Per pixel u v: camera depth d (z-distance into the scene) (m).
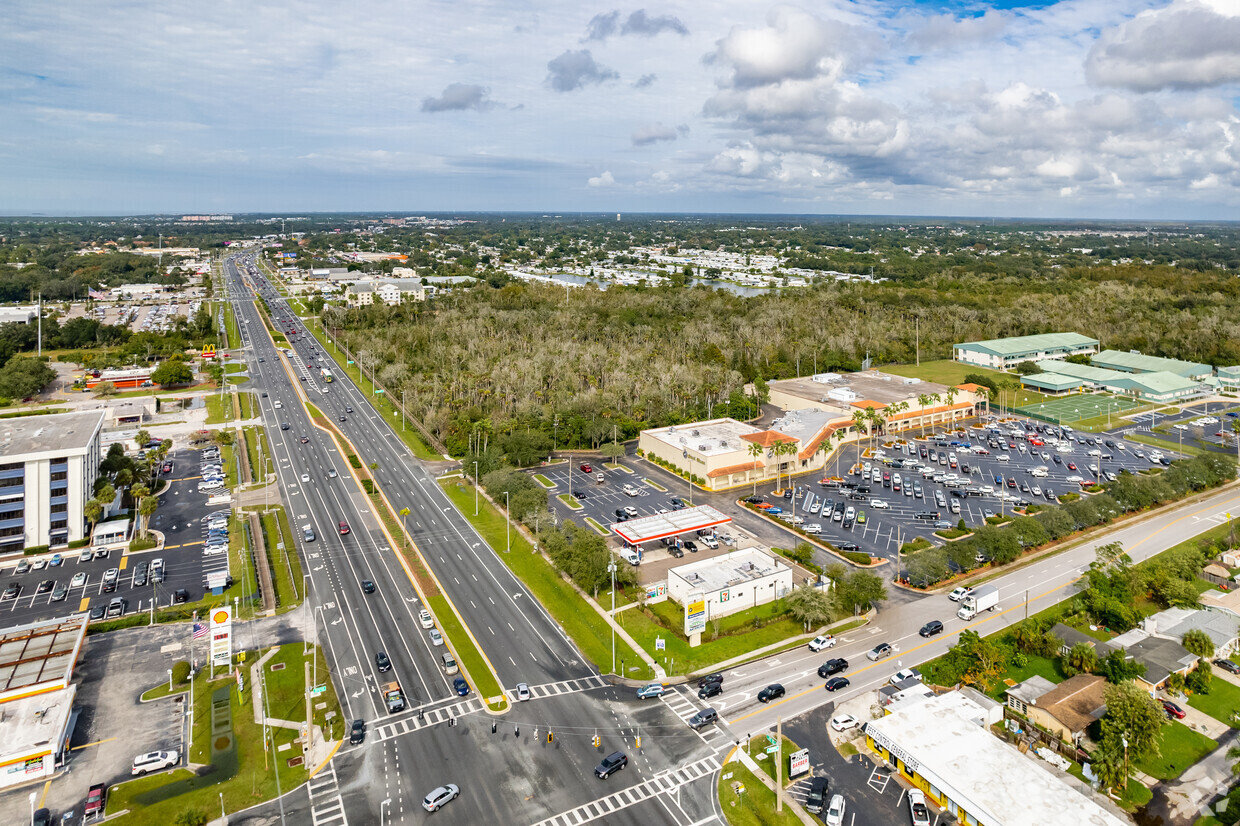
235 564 150.88
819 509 178.38
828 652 119.44
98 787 89.50
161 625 128.62
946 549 143.62
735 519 173.12
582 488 192.88
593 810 86.50
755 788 89.56
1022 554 154.00
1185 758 95.12
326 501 184.12
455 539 162.62
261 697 108.06
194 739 99.38
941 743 91.69
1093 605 126.44
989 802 81.50
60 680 105.31
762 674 113.56
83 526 161.00
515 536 164.00
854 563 150.38
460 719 103.31
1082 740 96.44
